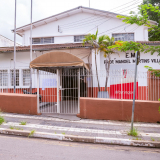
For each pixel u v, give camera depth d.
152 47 4.88
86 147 4.08
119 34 13.28
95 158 3.43
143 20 4.88
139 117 6.46
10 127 5.05
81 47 10.25
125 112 6.51
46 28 14.18
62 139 4.53
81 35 13.72
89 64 10.43
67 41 13.84
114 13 12.91
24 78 11.27
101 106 6.63
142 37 12.89
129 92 9.13
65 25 13.91
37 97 7.05
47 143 4.25
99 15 13.44
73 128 5.34
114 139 4.38
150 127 5.72
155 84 6.77
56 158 3.35
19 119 6.21
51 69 7.87
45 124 5.68
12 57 11.48
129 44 4.98
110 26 13.30
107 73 9.57
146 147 4.20
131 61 10.68
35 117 6.60
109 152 3.80
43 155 3.48
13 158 3.26
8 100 7.27
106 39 9.01
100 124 5.94
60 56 6.22
